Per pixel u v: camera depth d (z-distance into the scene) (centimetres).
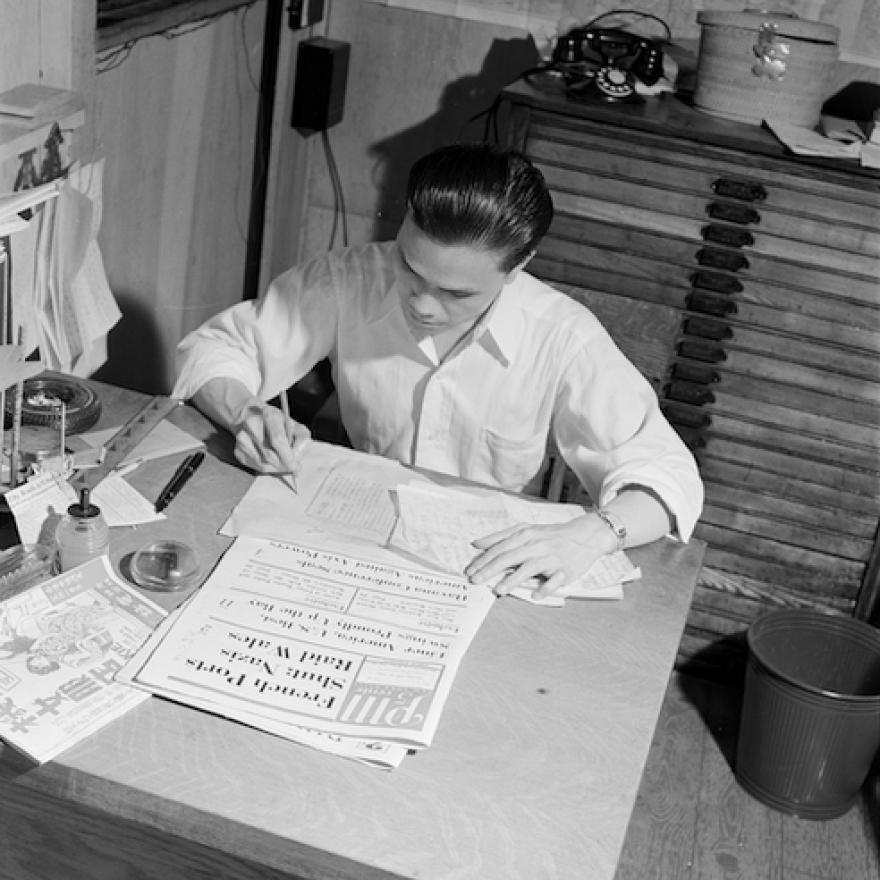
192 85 280
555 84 293
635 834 257
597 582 164
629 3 318
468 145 163
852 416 288
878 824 273
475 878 115
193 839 119
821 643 284
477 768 129
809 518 298
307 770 124
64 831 129
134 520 162
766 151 273
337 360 211
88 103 214
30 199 154
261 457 176
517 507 178
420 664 141
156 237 284
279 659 138
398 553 162
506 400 203
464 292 166
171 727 128
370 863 115
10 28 187
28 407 177
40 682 131
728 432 296
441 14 331
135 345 289
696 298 287
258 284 347
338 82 336
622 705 142
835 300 281
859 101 313
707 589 308
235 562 155
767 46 280
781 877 253
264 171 334
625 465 182
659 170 280
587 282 291
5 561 147
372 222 360
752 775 273
